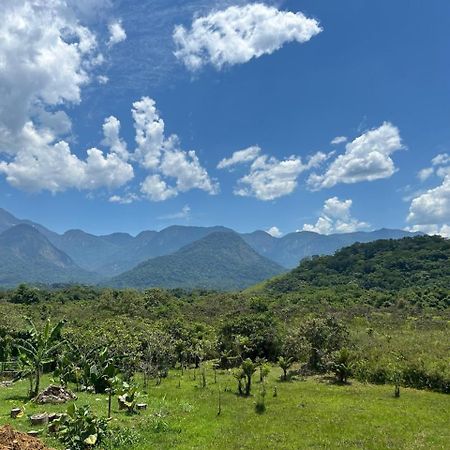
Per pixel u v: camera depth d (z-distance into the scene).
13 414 24.91
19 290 121.62
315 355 50.97
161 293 128.12
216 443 22.62
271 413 29.56
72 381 41.03
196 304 117.38
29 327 38.12
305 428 25.88
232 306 108.31
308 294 127.56
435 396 36.12
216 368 57.12
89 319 87.88
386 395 36.31
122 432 22.33
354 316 84.94
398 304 101.50
